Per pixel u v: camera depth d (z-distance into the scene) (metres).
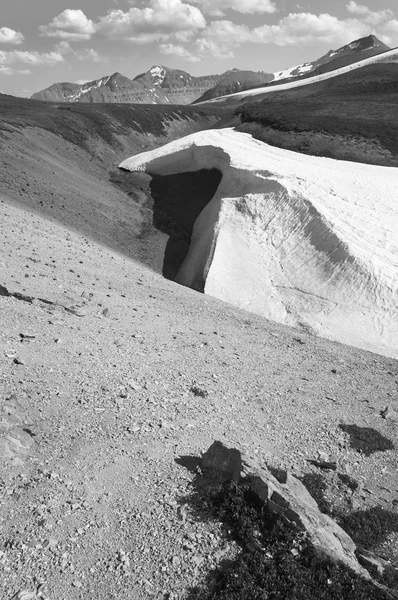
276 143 70.25
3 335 17.64
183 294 32.78
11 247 28.22
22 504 10.47
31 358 16.53
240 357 22.02
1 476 11.05
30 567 9.16
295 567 9.58
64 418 13.85
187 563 9.66
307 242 41.59
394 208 46.41
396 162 62.09
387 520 12.83
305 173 52.47
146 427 14.20
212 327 26.22
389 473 15.26
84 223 46.16
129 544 9.98
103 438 13.30
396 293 35.41
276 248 42.50
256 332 27.31
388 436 17.22
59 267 28.16
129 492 11.38
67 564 9.34
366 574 9.91
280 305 36.97
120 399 15.48
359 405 19.22
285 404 18.05
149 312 25.94
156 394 16.48
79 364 17.17
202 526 10.51
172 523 10.55
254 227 44.94
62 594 8.76
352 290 36.47
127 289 29.16
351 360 25.34
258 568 9.52
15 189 43.62
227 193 55.31
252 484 11.10
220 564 9.71
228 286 38.81
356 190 49.22
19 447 12.09
